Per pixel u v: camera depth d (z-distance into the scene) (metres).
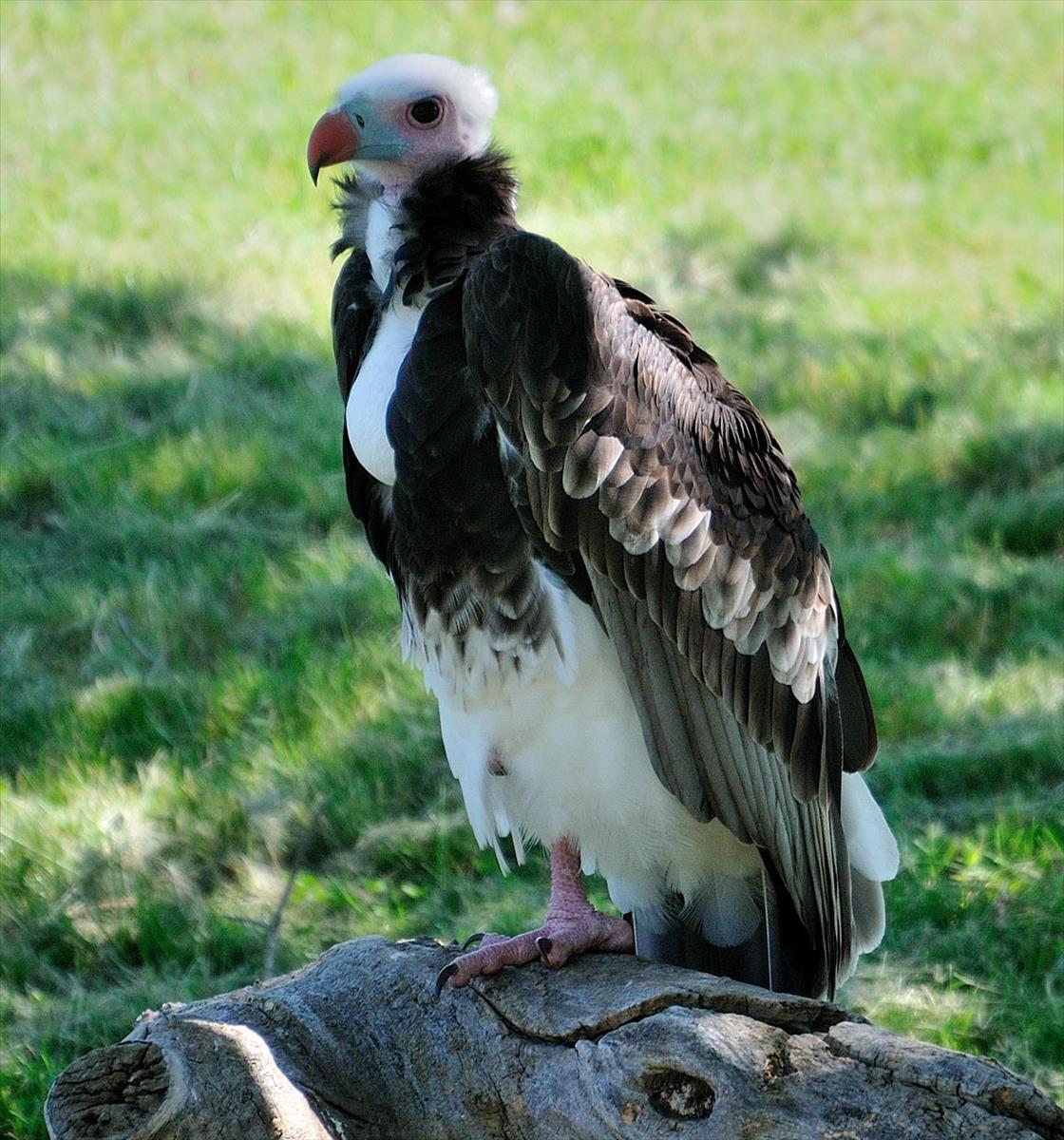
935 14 31.39
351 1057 5.84
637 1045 5.23
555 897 6.59
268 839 10.30
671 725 6.50
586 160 22.83
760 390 16.56
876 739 7.29
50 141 22.23
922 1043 5.04
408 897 9.92
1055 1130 4.82
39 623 12.44
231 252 19.11
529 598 6.43
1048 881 9.66
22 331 16.77
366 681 11.59
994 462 15.19
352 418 6.68
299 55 26.41
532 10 29.88
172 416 15.42
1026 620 12.66
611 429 6.35
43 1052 8.42
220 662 11.97
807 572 6.88
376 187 7.16
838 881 6.73
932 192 23.03
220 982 9.13
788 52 29.06
